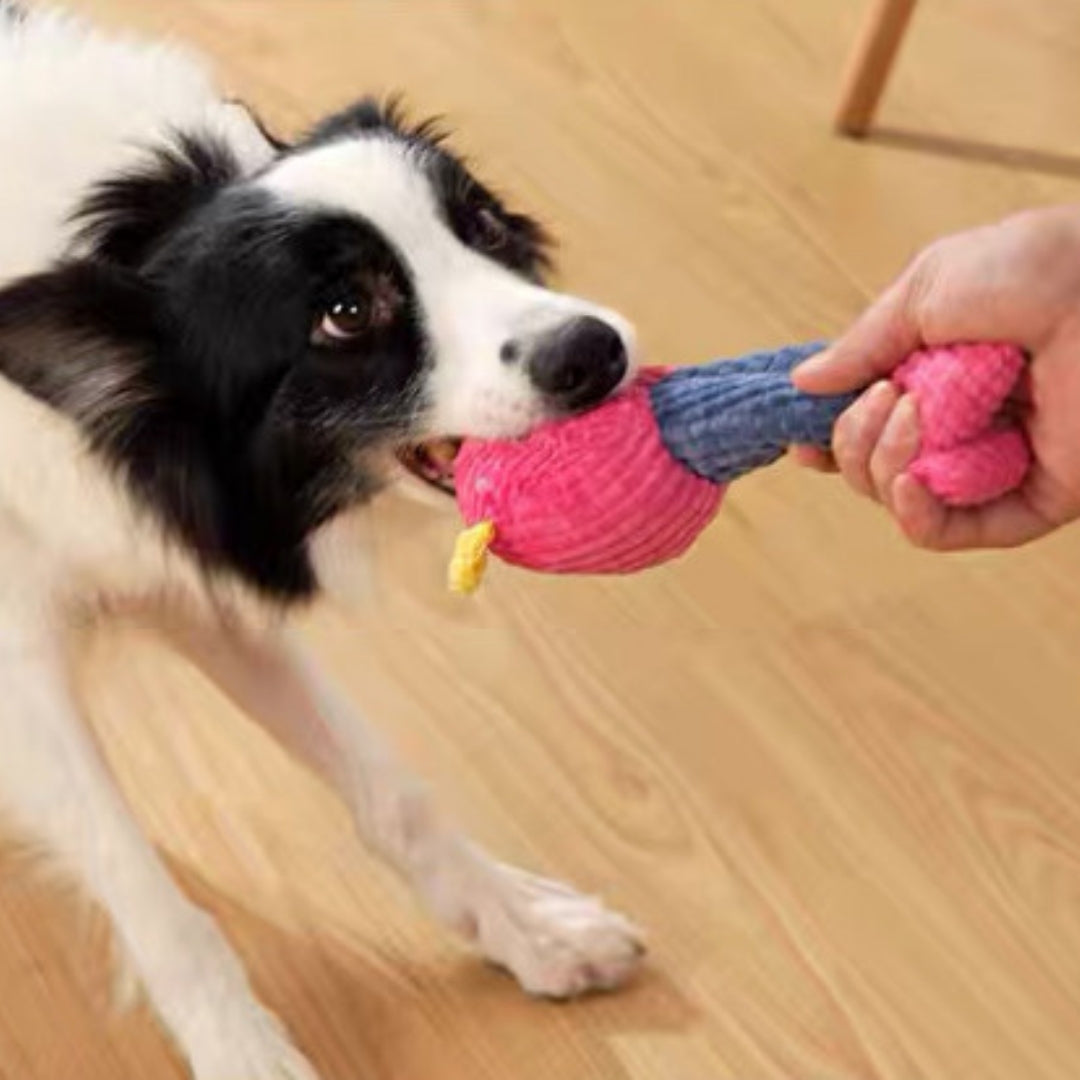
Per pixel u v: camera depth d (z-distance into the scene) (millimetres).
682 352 2377
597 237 2520
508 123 2682
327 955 1835
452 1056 1757
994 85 2787
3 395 1591
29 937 1845
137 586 1738
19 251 1629
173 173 1621
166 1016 1702
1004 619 2131
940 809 1951
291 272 1518
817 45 2826
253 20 2840
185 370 1568
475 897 1798
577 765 1987
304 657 1848
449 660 2082
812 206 2582
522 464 1418
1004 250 1343
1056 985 1812
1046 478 1427
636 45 2812
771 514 2223
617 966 1793
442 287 1522
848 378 1374
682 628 2113
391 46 2809
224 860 1907
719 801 1956
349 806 1823
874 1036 1771
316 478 1621
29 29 1758
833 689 2059
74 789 1682
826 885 1886
